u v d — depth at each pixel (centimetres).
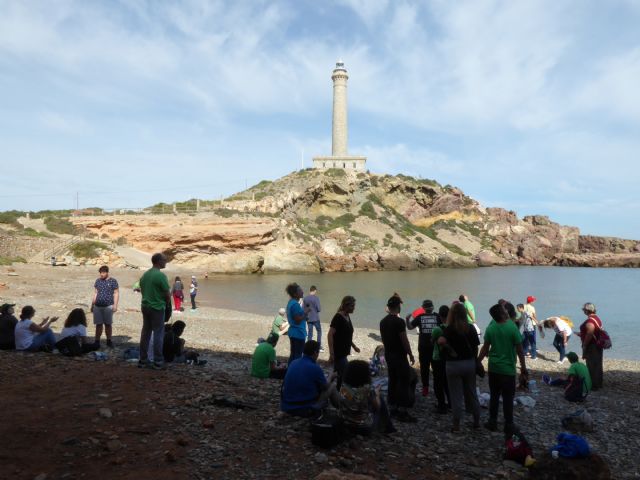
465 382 773
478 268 9394
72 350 1041
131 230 6581
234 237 6738
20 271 4028
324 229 9156
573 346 2069
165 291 951
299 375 723
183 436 611
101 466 515
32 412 643
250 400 798
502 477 598
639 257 10281
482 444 714
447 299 4050
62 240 5681
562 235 11931
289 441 630
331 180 10412
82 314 1111
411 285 5234
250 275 6488
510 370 726
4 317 1102
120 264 5475
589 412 960
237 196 9706
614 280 6850
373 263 7912
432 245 9850
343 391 682
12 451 527
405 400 809
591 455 590
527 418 889
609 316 3366
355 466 583
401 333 815
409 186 11850
